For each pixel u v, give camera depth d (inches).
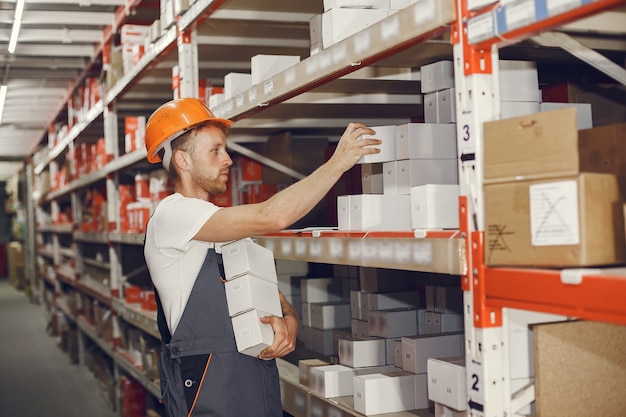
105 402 248.2
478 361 62.1
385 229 85.0
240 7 124.3
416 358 91.0
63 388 272.7
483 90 62.1
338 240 86.7
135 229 204.4
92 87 257.6
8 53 250.5
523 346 70.4
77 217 331.9
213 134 89.0
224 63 161.2
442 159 86.2
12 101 348.5
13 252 761.0
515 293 57.2
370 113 134.0
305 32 140.2
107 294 245.1
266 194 147.3
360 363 102.0
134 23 212.5
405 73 103.5
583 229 52.3
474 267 62.2
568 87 94.1
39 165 483.8
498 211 59.1
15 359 337.1
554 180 54.2
